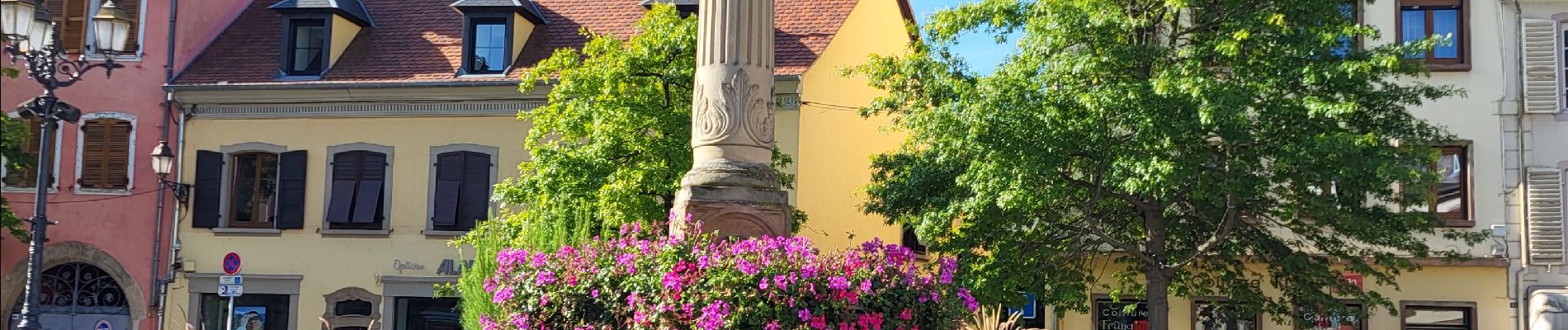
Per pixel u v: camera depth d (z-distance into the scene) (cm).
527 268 1084
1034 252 1838
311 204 2559
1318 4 1688
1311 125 1678
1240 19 1683
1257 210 1822
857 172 2661
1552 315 2170
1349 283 1859
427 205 2512
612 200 1870
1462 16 2281
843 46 2519
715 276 1002
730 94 1279
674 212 1245
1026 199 1658
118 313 2652
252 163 2622
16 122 2317
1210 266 2000
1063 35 1706
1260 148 1698
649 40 1986
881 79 1873
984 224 1822
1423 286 2270
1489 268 2256
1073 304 1858
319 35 2623
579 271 1056
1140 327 2328
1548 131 2252
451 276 2494
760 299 996
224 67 2653
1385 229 1738
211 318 2598
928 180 1858
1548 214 2234
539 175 1988
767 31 1307
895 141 2917
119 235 2630
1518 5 2259
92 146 2656
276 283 2558
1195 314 2325
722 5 1296
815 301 1005
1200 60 1686
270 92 2559
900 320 1027
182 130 2619
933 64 1823
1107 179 1695
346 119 2562
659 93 1988
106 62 1666
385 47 2619
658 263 1037
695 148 1294
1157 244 1848
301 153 2564
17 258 2652
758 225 1243
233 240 2584
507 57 2514
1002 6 1786
